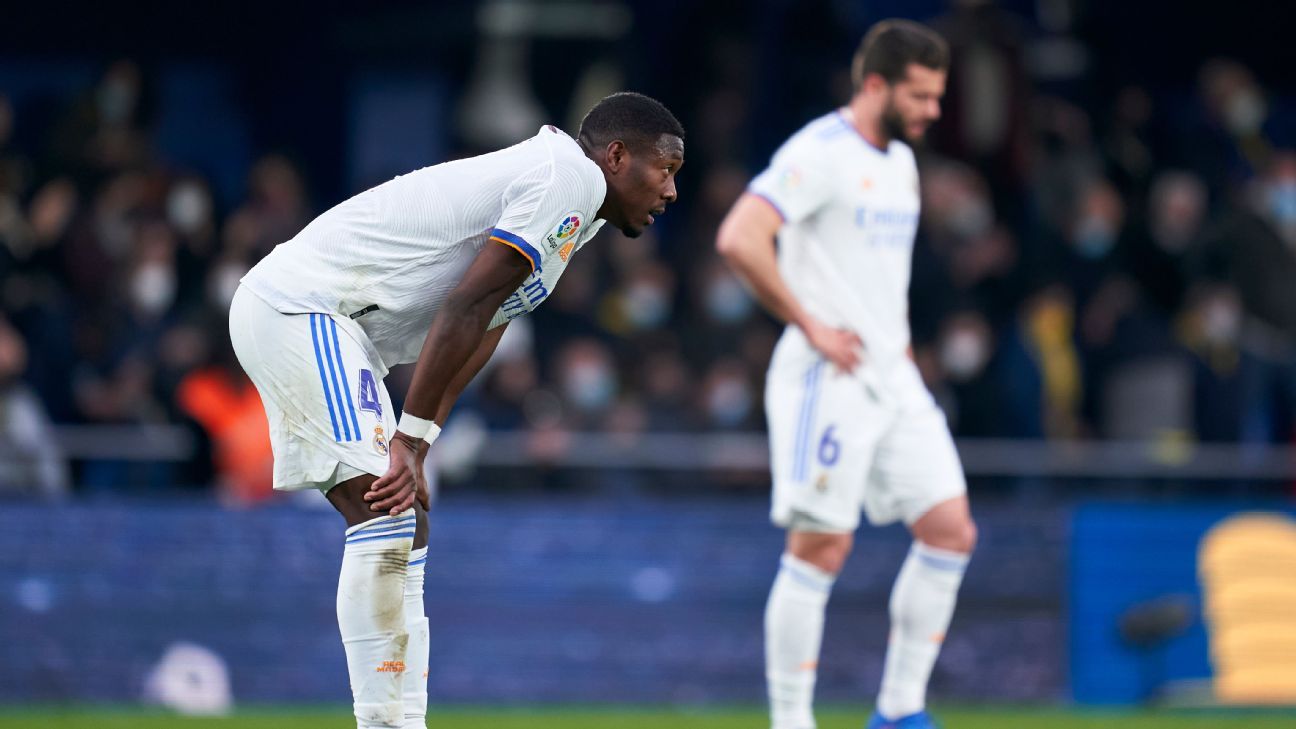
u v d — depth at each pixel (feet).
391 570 48.49
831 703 94.53
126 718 84.33
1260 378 115.96
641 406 103.76
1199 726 85.05
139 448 95.61
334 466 48.75
